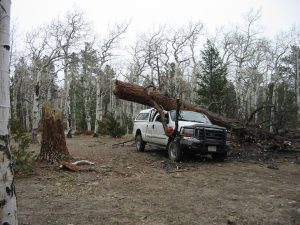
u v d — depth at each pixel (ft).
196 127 35.37
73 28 84.43
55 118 33.24
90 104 150.00
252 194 22.40
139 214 17.76
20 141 29.04
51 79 108.99
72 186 24.18
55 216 17.35
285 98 112.57
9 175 10.66
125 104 186.39
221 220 16.90
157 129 41.60
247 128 44.37
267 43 140.36
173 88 83.51
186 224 16.26
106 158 38.55
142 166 33.35
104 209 18.63
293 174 30.17
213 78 91.09
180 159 35.86
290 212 18.37
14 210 10.77
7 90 10.75
